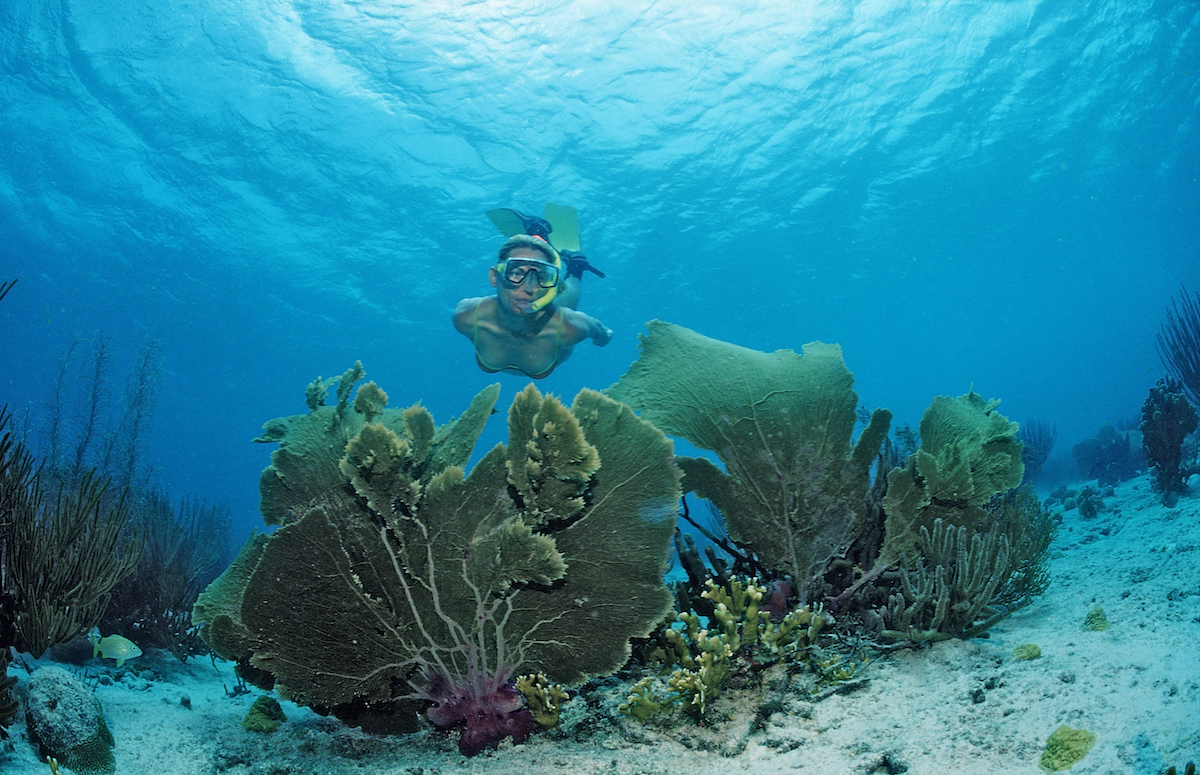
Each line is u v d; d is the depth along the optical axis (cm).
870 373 9000
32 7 1831
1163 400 635
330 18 1866
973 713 227
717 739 245
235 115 2234
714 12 1927
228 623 260
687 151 2509
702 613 317
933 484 301
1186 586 318
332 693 253
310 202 2727
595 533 259
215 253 3228
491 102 2195
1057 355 10988
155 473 841
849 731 234
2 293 228
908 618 286
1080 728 198
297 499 289
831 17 1966
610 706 274
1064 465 1445
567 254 585
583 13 1906
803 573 308
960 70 2238
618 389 338
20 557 287
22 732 238
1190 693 203
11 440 289
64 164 2533
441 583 256
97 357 988
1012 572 341
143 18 1867
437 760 248
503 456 264
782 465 314
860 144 2603
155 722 291
